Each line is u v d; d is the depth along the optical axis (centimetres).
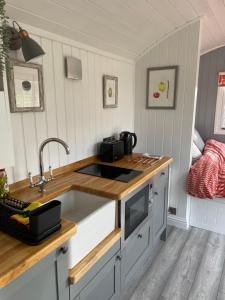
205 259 227
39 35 160
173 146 269
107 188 159
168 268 215
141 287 194
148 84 271
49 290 102
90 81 214
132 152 267
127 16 188
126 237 168
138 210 184
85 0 152
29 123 162
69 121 196
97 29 189
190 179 258
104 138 240
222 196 254
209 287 194
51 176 176
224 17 243
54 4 144
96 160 232
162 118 271
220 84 380
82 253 124
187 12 213
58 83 181
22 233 99
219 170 260
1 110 110
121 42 226
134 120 291
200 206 274
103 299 147
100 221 139
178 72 251
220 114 389
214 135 399
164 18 213
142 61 271
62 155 194
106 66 232
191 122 254
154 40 252
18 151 157
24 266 85
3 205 109
